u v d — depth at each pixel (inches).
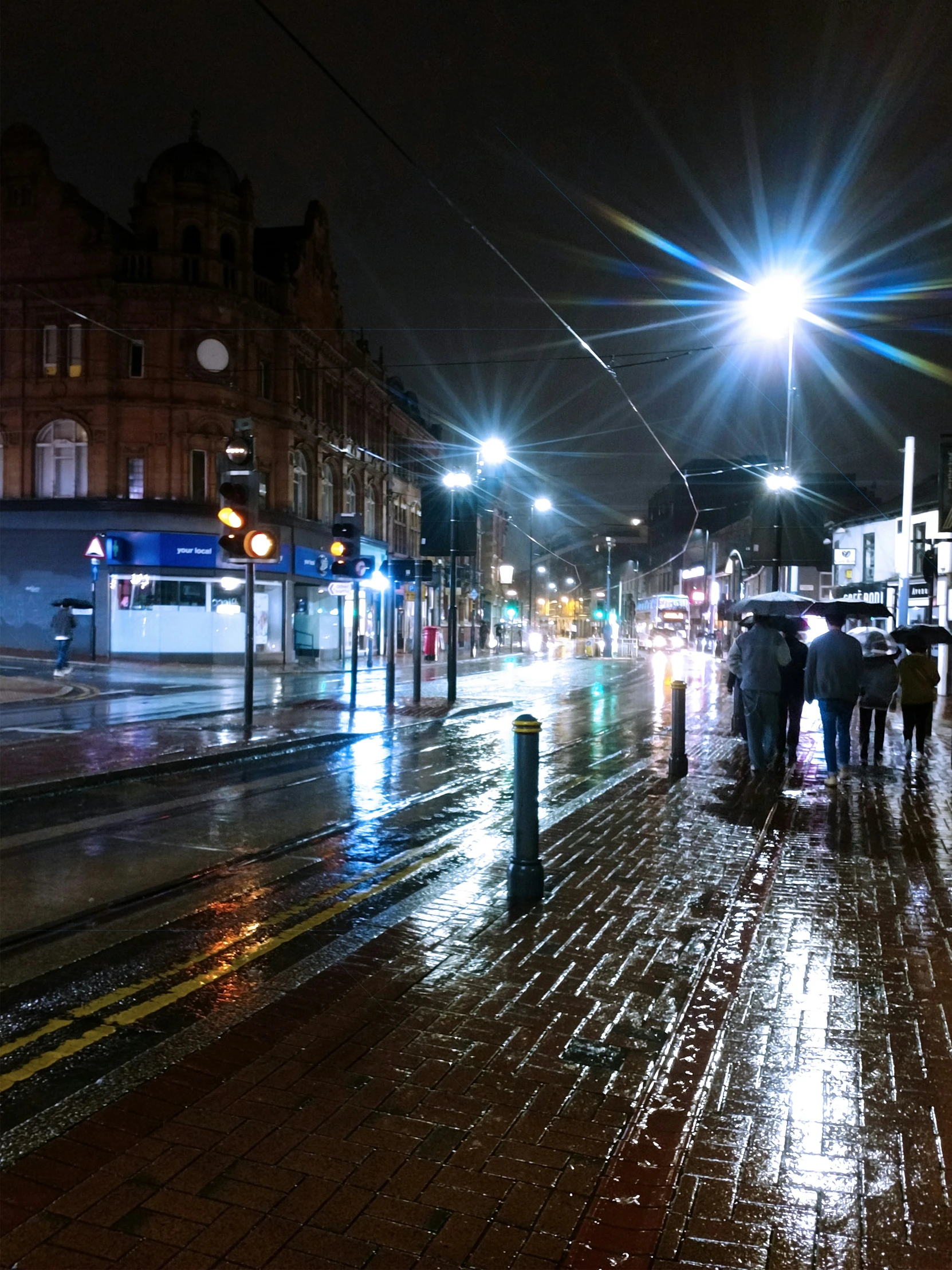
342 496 1627.7
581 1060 142.3
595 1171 113.4
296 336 1413.6
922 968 181.6
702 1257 98.5
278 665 1342.3
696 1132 122.1
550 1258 98.2
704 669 1540.4
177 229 1245.1
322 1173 112.4
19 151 1236.5
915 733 543.2
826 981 174.4
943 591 1069.1
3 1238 100.2
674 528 3570.4
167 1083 135.1
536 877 223.5
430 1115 126.0
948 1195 109.5
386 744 541.3
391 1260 97.5
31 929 207.3
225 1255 98.0
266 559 549.3
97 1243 99.5
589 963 183.3
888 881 242.7
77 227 1226.6
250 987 172.4
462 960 185.5
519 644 3267.7
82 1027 156.0
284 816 334.6
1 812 326.6
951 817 325.4
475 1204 106.9
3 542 1266.0
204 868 260.2
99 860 267.6
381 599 1823.3
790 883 240.8
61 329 1240.2
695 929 204.1
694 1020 156.7
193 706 698.2
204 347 1255.5
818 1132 122.6
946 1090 134.2
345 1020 157.2
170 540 1248.8
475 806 359.3
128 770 394.9
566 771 434.6
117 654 1240.2
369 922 211.6
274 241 1510.8
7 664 1118.4
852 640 382.3
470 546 802.2
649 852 273.1
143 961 187.9
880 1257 98.8
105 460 1228.5
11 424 1253.7
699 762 462.9
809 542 743.7
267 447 1364.4
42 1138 120.3
